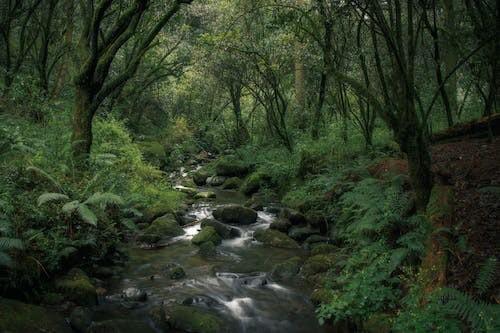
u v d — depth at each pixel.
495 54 6.87
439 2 10.12
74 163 8.50
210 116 24.58
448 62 10.41
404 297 4.61
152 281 6.50
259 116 19.69
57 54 14.91
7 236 5.45
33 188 7.18
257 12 13.70
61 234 6.57
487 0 8.52
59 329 4.67
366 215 6.14
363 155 10.44
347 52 11.01
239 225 9.80
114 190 8.93
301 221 9.12
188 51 18.50
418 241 5.18
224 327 5.03
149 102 26.38
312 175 10.88
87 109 9.19
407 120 5.55
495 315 3.48
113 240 7.59
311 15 9.91
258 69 13.99
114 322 4.92
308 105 16.16
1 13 13.80
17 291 5.18
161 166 18.75
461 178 6.30
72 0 14.76
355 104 13.45
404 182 6.90
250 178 13.69
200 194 13.01
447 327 3.73
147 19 14.56
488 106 7.65
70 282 5.65
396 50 5.33
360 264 5.74
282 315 5.44
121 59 19.31
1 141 7.71
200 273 6.85
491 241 4.60
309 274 6.49
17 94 10.88
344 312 4.83
